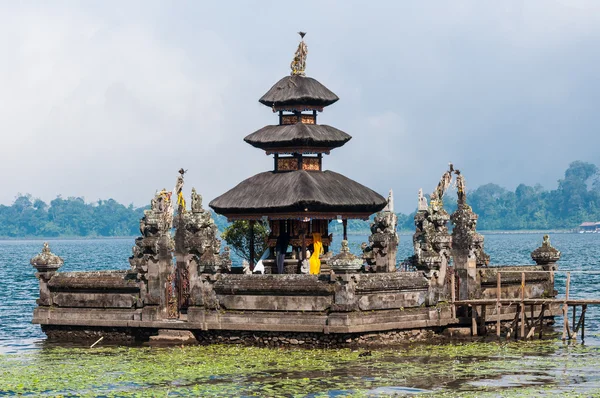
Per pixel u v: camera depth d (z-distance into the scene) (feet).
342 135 210.18
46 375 161.38
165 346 184.85
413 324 182.29
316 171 208.74
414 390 147.33
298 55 213.87
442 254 188.65
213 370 161.48
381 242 202.80
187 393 147.23
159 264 190.29
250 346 181.27
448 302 189.98
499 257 540.93
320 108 210.38
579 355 173.17
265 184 204.64
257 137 208.44
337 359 167.73
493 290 198.59
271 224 207.92
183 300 190.70
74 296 198.29
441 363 165.68
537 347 181.06
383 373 158.10
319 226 206.18
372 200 206.08
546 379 153.99
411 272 185.57
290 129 206.80
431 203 193.06
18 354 183.73
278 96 208.74
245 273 197.26
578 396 142.41
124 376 159.12
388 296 180.24
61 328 200.13
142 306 191.62
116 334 195.00
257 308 180.34
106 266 508.53
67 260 600.39
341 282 174.09
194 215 186.80
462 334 189.47
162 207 193.57
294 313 177.37
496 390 146.82
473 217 197.77
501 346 181.47
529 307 204.03
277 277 179.01
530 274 205.67
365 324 175.52
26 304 299.17
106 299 195.31
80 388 151.74
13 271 501.56
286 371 159.94
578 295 298.76
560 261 499.92
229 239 261.65
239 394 146.20
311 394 145.48
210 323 183.21
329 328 173.47
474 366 163.53
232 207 202.28
